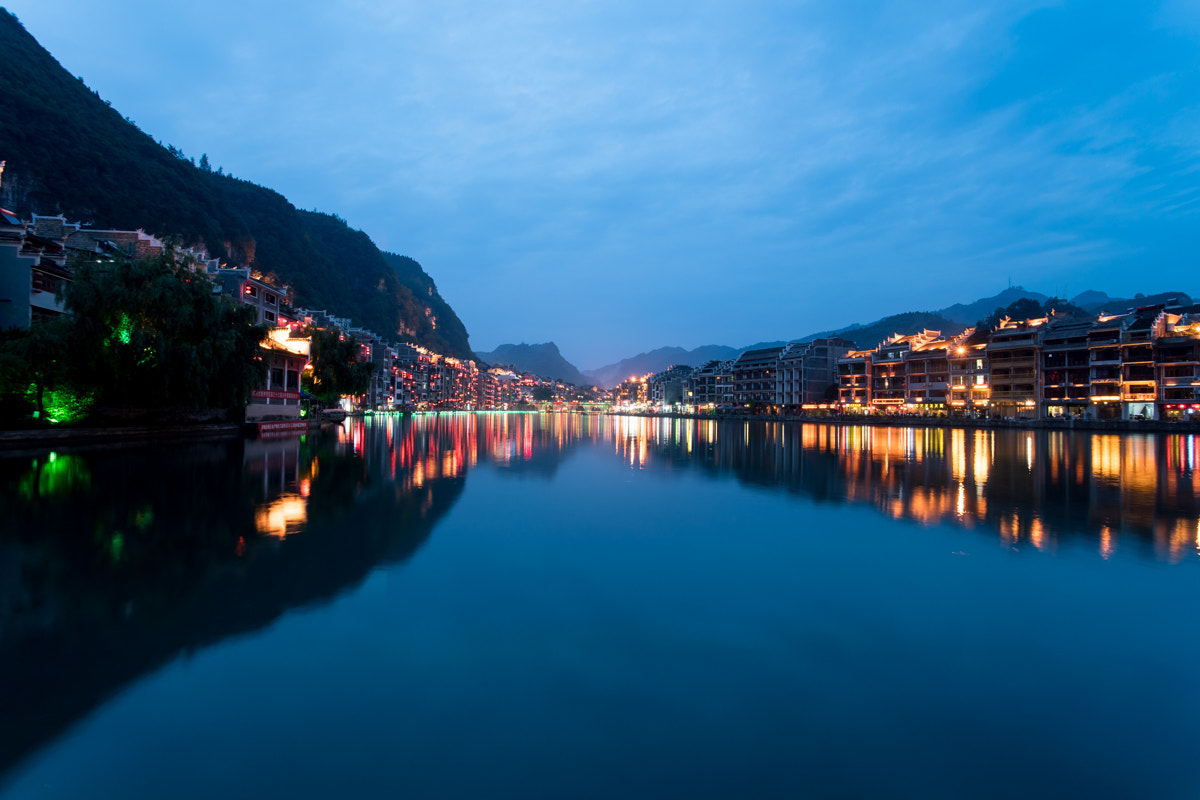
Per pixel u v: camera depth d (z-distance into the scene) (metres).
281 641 6.91
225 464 23.97
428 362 188.00
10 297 34.38
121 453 27.14
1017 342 80.75
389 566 10.01
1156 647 7.00
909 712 5.56
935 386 90.56
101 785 4.40
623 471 25.16
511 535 12.48
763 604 8.38
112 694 5.67
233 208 168.25
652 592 8.84
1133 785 4.55
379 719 5.31
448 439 46.41
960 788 4.49
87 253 37.50
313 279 198.88
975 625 7.64
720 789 4.44
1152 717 5.50
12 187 96.44
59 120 112.00
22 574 9.13
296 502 15.69
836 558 10.84
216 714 5.36
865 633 7.38
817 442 47.03
